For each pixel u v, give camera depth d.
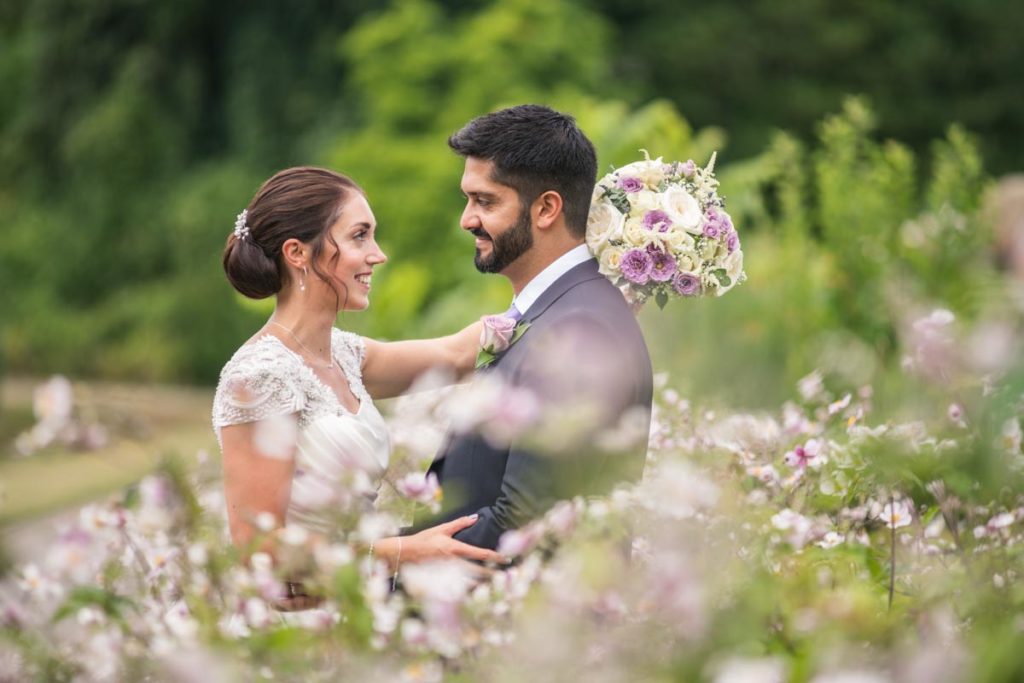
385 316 13.73
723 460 3.66
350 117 26.31
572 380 3.49
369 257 4.07
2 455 11.17
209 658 2.55
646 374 3.73
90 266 30.17
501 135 3.89
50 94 31.75
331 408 3.94
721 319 7.41
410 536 3.62
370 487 3.08
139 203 30.02
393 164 18.06
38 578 3.36
